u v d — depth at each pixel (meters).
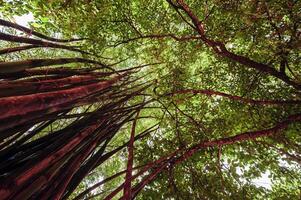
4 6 6.86
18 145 3.79
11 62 3.91
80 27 8.18
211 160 7.45
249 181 7.20
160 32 9.26
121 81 8.45
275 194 7.23
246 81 8.37
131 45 9.56
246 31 7.27
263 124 7.63
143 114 11.21
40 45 5.46
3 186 2.61
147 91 10.28
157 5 9.12
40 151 3.86
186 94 8.67
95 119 5.40
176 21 9.27
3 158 3.46
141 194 6.86
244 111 8.06
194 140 8.02
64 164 3.87
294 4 5.71
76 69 6.24
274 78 8.52
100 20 8.34
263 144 7.45
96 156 5.20
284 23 6.12
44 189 3.22
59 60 5.69
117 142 10.90
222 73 8.84
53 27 7.71
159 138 8.28
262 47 7.03
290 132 7.20
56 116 4.29
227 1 6.60
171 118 8.53
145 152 7.77
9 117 2.81
